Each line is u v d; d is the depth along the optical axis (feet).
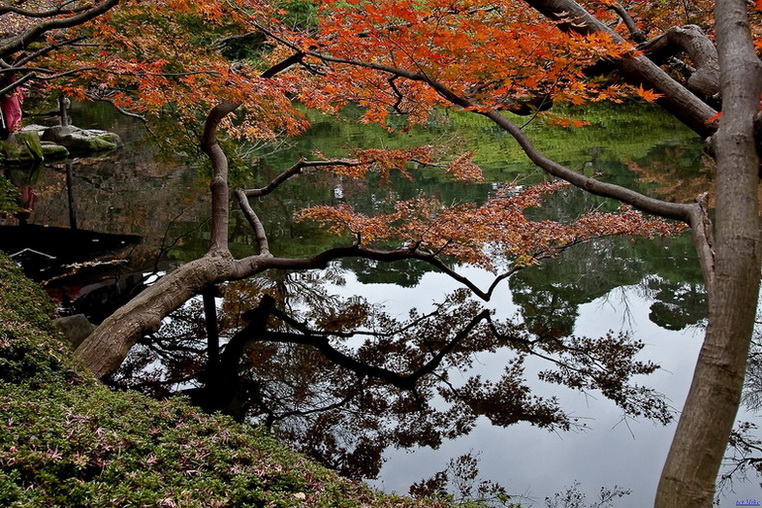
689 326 24.40
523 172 45.50
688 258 31.40
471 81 14.07
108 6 18.39
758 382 19.86
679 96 10.89
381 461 16.34
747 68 8.61
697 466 7.15
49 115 62.49
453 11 12.46
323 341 23.73
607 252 32.63
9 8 18.75
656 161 45.16
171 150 33.27
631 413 18.76
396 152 29.45
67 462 8.71
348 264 33.14
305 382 20.66
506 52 12.10
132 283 27.68
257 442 12.00
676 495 7.19
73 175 50.24
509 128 12.34
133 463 9.36
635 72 11.31
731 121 8.29
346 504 10.09
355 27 13.29
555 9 11.98
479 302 27.58
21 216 38.93
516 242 24.54
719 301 7.40
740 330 7.23
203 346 22.68
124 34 23.80
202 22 23.16
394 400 19.76
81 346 17.56
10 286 20.25
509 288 29.07
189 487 9.14
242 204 29.58
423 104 20.70
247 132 34.30
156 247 33.40
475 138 56.65
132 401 12.21
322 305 27.22
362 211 39.24
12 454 8.36
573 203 38.40
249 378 20.58
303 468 11.31
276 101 23.57
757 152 8.06
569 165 45.19
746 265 7.36
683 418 7.38
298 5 28.12
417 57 13.35
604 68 13.65
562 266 31.24
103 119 72.79
